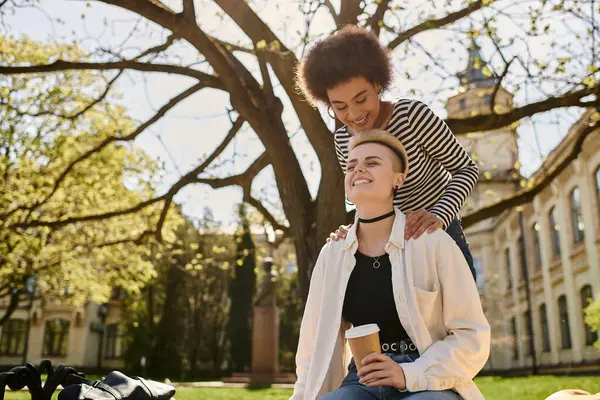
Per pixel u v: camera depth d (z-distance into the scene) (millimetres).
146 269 14594
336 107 2176
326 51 2074
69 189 11898
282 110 6340
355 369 1854
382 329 1811
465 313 1753
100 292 18391
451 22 5969
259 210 8156
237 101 5965
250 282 32219
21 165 11680
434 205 2223
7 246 12258
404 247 1804
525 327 26953
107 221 13273
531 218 25781
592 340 19547
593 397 2082
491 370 29344
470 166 2330
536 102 6340
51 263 14203
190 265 12070
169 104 7141
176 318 30984
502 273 30641
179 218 12180
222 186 7734
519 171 7730
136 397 1783
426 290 1774
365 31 2111
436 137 2266
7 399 6727
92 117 11992
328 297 1909
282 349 33469
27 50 11727
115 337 39312
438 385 1604
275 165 6082
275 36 6012
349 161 1890
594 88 6262
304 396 1874
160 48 6945
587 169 19047
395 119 2254
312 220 5898
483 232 32469
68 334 36844
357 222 1917
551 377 15344
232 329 32031
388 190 1834
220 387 15484
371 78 2066
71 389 1668
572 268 20859
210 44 5812
